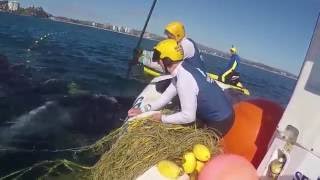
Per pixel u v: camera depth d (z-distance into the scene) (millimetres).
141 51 11508
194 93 4887
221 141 5102
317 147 3938
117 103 8422
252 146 5051
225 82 11117
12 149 6207
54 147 6395
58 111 7551
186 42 5930
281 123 4285
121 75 11867
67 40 17188
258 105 5383
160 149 4742
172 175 4516
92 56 14758
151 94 5594
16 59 11359
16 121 7008
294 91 4207
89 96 8484
